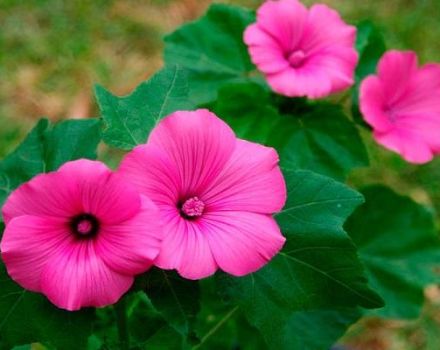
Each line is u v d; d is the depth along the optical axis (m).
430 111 0.73
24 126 1.19
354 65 0.70
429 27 1.32
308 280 0.59
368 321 1.07
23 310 0.57
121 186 0.51
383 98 0.72
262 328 0.59
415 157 0.71
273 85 0.69
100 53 1.27
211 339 0.71
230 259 0.53
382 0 1.35
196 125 0.53
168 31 1.30
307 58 0.71
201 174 0.54
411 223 0.74
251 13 0.78
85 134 0.61
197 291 0.55
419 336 1.07
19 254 0.52
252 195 0.54
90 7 1.31
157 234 0.51
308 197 0.59
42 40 1.27
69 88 1.23
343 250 0.59
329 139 0.73
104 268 0.52
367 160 0.73
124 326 0.59
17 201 0.51
